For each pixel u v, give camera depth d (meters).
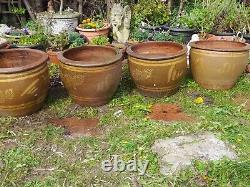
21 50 3.82
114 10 5.85
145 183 2.68
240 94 4.28
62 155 2.99
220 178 2.72
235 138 3.21
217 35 5.83
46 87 3.63
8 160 2.89
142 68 3.82
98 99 3.75
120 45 5.48
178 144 3.10
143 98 4.05
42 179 2.71
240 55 4.06
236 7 6.01
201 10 6.06
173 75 3.88
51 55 5.02
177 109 3.79
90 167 2.85
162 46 4.35
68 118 3.61
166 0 7.01
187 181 2.69
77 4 6.66
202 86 4.39
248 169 2.78
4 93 3.29
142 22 6.19
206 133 3.30
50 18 5.63
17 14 6.30
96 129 3.41
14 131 3.32
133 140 3.16
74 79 3.54
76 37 5.45
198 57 4.19
